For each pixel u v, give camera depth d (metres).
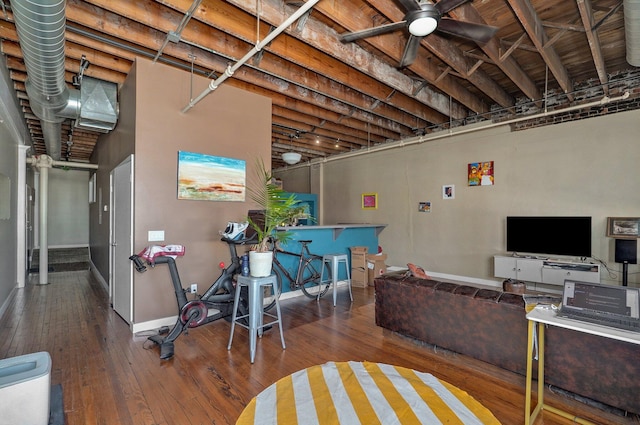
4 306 4.18
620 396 1.93
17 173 5.37
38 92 3.33
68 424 1.95
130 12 2.78
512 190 5.54
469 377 2.50
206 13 2.82
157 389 2.34
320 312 4.19
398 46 3.49
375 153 7.91
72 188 10.97
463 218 6.21
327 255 4.77
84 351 2.96
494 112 5.49
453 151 6.36
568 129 4.93
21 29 2.15
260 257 2.98
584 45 3.77
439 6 2.28
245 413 2.00
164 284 3.59
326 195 9.30
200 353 2.93
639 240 4.33
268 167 4.49
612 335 1.60
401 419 1.92
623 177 4.46
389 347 3.06
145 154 3.44
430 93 4.96
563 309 1.90
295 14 2.09
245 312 3.57
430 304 2.89
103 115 4.05
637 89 4.00
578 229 4.75
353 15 3.01
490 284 5.82
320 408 2.03
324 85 4.46
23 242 5.51
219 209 4.00
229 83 4.36
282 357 2.86
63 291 5.21
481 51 3.80
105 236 5.39
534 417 1.97
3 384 1.49
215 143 3.96
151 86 3.48
